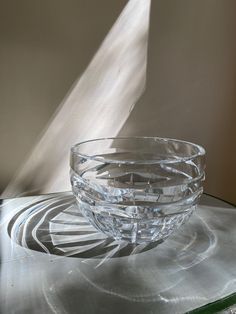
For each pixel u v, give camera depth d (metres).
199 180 0.65
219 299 0.48
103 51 0.88
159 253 0.60
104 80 0.90
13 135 0.85
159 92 0.96
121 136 0.95
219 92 1.04
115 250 0.60
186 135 1.02
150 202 0.65
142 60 0.92
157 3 0.91
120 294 0.49
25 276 0.52
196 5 0.95
